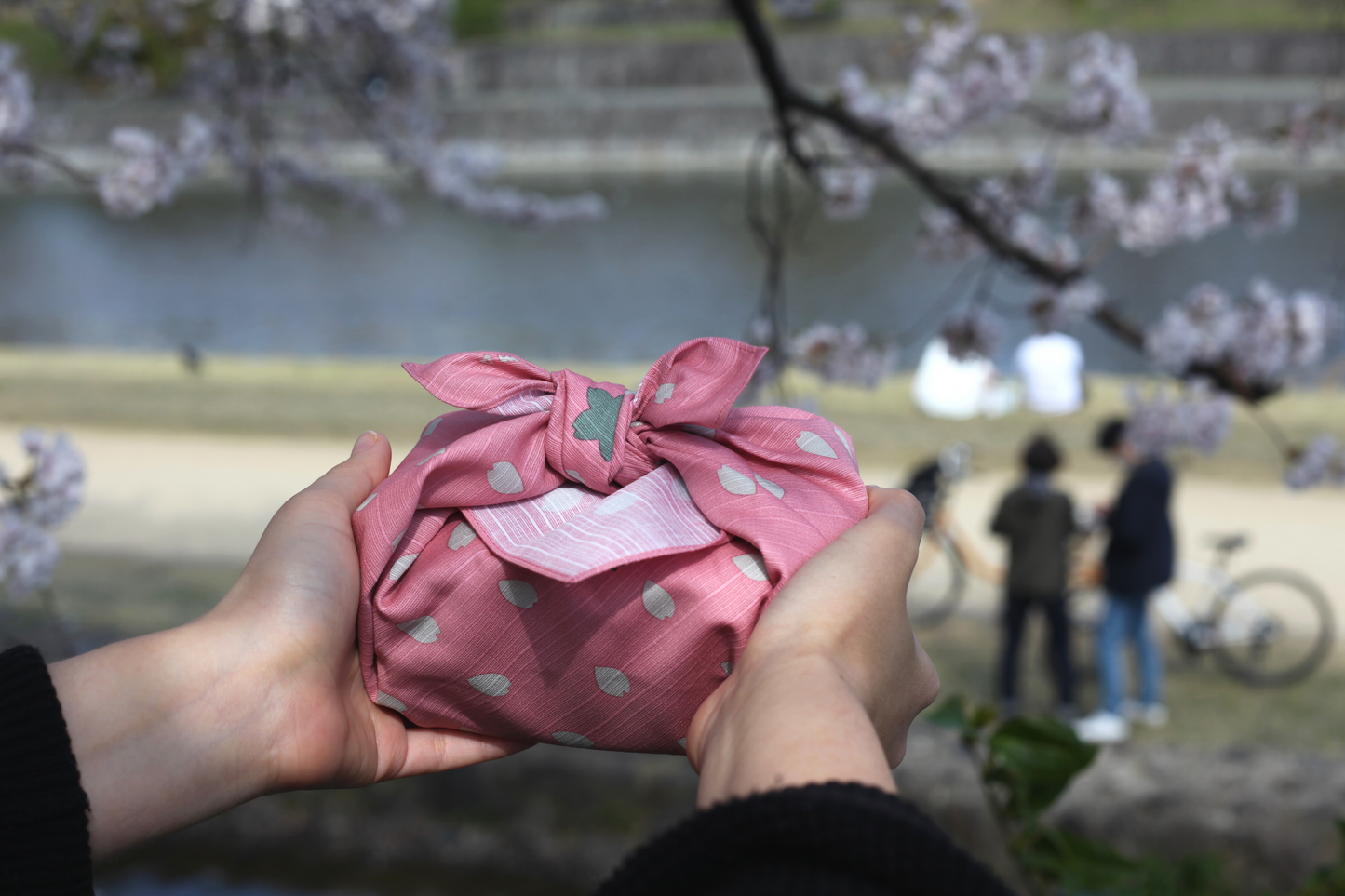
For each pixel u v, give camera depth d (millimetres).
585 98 42750
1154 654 5977
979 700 6262
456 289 23422
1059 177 32250
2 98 4113
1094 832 4836
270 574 932
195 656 857
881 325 19156
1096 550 7328
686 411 1016
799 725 664
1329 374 12250
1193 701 6289
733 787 657
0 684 743
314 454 11117
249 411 12500
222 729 841
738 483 966
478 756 1065
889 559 869
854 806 550
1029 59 4719
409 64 6781
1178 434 5227
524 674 947
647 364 17719
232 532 9211
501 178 39500
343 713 935
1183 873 3332
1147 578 5684
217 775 834
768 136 4359
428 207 32719
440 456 951
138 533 9195
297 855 4988
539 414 1027
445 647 949
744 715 714
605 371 13945
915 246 5188
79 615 7184
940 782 5074
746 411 1119
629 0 47562
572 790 5309
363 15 6223
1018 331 16766
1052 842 1589
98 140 38344
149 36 5926
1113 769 5281
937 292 21047
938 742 5426
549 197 34312
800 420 1099
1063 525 5875
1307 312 4582
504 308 21781
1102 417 11258
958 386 11367
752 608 885
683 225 29344
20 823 709
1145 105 4719
